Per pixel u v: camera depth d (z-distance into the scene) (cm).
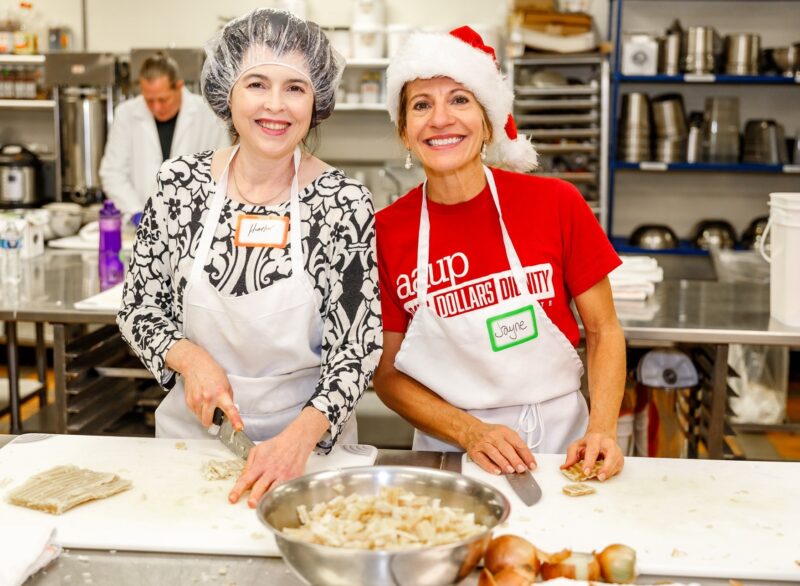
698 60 517
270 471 142
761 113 560
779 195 267
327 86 171
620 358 185
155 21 582
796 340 256
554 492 147
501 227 182
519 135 198
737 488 149
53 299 296
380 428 373
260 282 168
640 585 119
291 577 121
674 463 160
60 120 531
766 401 340
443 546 102
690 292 321
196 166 175
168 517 137
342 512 118
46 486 144
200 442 169
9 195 541
